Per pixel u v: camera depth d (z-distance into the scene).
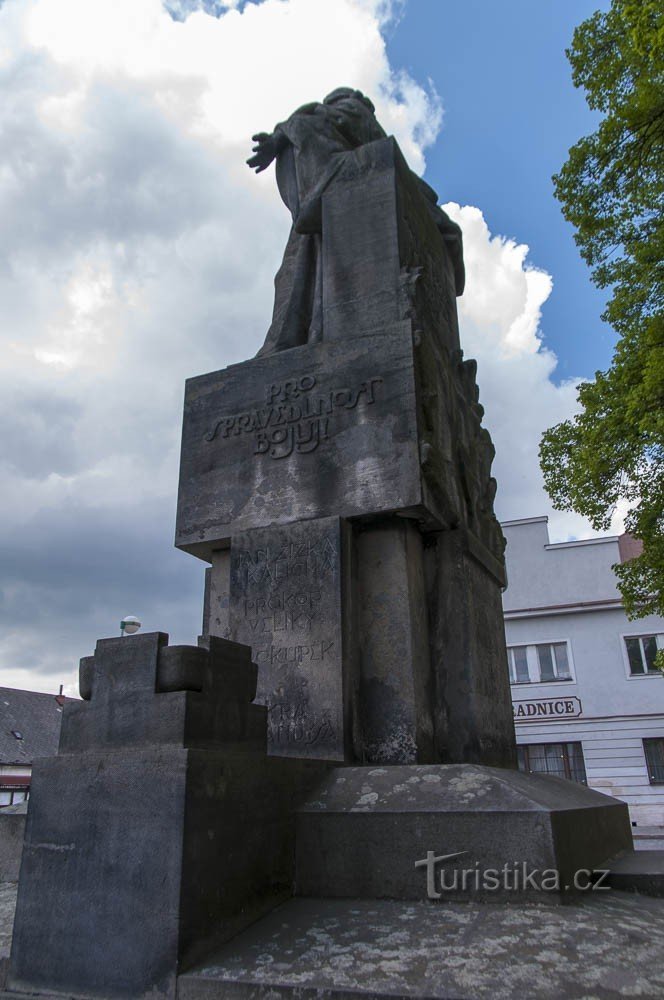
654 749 21.22
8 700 38.50
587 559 23.42
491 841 3.08
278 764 3.35
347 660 4.55
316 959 2.52
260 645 4.76
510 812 3.09
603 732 21.67
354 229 6.08
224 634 5.27
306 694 4.51
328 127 7.06
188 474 5.69
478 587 5.61
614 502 11.48
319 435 5.24
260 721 3.38
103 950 2.64
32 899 2.86
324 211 6.27
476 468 6.33
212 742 3.03
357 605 4.83
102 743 3.03
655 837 17.17
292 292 6.47
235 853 2.90
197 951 2.58
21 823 4.27
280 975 2.41
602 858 3.80
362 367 5.30
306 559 4.84
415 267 5.81
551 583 23.50
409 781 3.53
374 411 5.11
